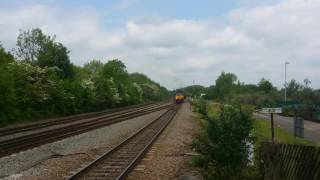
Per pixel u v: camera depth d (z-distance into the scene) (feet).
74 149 80.48
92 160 67.67
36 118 158.40
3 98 134.92
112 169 58.85
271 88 315.17
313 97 207.51
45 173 56.44
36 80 168.86
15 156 70.28
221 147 46.47
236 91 345.92
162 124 143.95
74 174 51.83
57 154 73.46
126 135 108.78
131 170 58.54
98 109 236.02
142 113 213.46
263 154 44.98
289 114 180.14
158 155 73.31
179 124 146.82
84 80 228.84
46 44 224.94
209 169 47.03
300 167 34.96
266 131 102.83
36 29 227.20
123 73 377.71
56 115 176.86
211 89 463.01
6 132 105.29
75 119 157.79
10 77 143.23
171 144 88.74
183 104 382.42
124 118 171.73
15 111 141.90
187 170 59.26
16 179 52.80
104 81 250.78
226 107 49.90
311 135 105.40
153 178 54.34
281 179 38.68
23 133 107.55
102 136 104.94
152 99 504.02
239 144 46.57
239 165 46.83
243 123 47.62
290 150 36.96
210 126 47.70
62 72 221.25
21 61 176.86
